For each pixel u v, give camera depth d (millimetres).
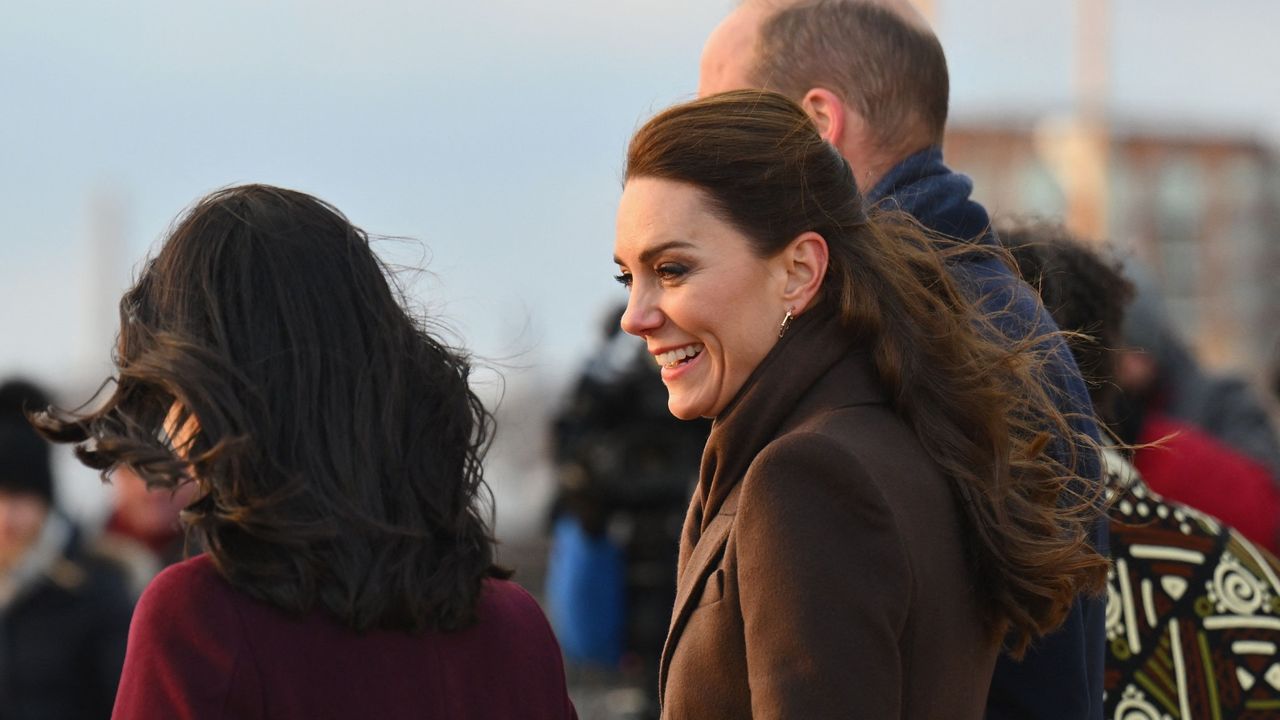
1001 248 9414
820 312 8164
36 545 17766
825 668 7285
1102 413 11555
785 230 8023
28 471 17750
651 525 24016
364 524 7484
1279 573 10820
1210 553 10664
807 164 8102
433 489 7859
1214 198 136625
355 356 7695
